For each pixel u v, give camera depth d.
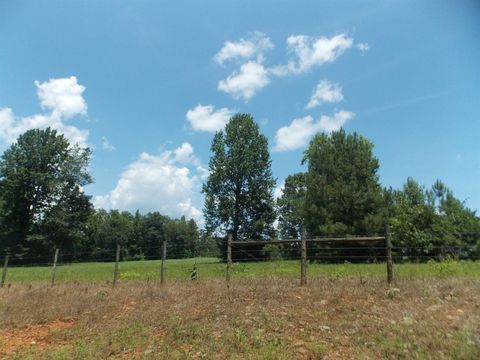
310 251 35.41
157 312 11.74
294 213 77.75
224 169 64.94
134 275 25.31
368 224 34.84
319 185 39.75
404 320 8.66
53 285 20.66
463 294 10.34
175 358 8.09
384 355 7.17
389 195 38.19
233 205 64.69
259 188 65.56
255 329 9.30
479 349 6.74
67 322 12.21
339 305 10.61
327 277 15.64
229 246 16.81
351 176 39.38
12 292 18.48
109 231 112.00
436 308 9.33
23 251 67.44
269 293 12.71
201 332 9.46
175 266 38.16
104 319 12.01
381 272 17.39
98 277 25.95
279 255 38.94
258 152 66.31
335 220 38.12
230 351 8.19
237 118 67.00
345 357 7.30
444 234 30.75
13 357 8.98
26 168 69.12
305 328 9.12
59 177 72.06
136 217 124.00
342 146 41.59
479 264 20.20
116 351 8.97
